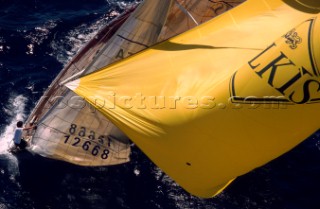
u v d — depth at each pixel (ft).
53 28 289.33
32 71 265.13
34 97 251.60
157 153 177.27
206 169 176.45
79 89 181.68
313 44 164.55
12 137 232.32
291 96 164.66
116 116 177.27
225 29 186.39
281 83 164.96
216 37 184.85
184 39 188.24
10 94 251.19
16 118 240.94
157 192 213.05
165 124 172.96
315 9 181.27
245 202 210.18
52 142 217.77
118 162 218.38
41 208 205.67
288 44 167.84
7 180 214.90
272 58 167.94
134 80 180.86
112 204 208.54
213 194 183.83
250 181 218.18
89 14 301.63
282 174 222.48
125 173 220.02
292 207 209.26
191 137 171.53
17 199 208.13
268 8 187.73
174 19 234.17
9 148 226.99
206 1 235.20
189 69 178.29
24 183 214.48
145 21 218.18
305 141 238.07
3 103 246.88
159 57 184.96
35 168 220.23
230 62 174.09
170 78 178.40
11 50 274.77
